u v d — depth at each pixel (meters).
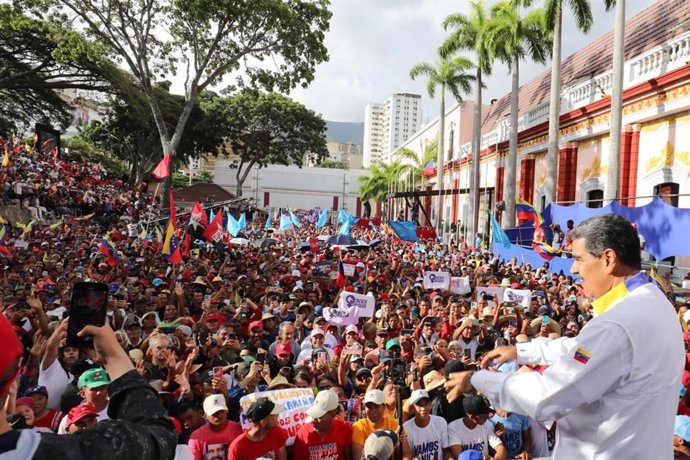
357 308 10.62
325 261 20.41
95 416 4.66
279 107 63.34
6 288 11.90
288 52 29.58
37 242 18.28
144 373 6.05
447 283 14.49
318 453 5.20
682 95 18.14
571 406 1.99
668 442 2.04
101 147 61.47
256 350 8.24
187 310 11.06
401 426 5.12
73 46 28.52
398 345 7.95
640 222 14.85
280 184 86.88
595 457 2.06
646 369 1.99
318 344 8.33
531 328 10.09
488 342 9.55
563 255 18.45
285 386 6.19
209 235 18.89
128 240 22.80
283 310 10.55
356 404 6.37
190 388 6.09
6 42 36.56
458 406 5.68
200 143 60.03
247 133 63.50
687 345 9.16
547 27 24.19
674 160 19.16
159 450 1.53
